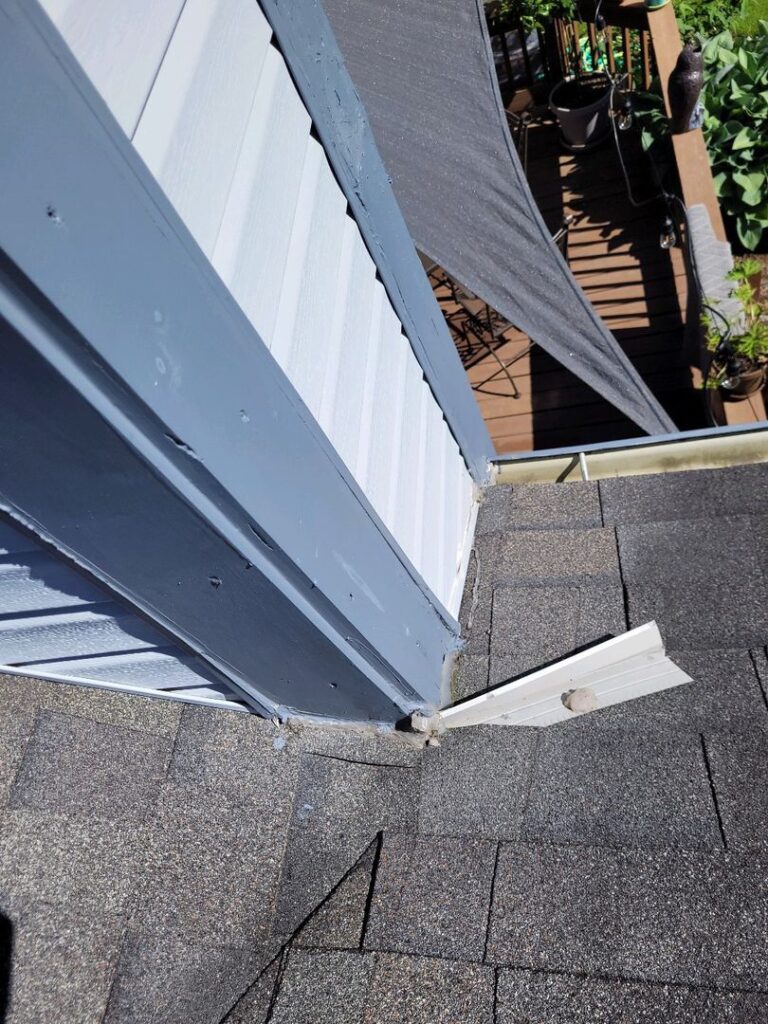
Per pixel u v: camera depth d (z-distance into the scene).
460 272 3.53
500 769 1.62
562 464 2.51
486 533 2.22
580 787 1.56
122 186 0.80
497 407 4.84
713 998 1.25
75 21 0.85
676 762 1.56
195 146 1.07
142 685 1.78
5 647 1.70
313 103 1.41
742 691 1.64
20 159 0.69
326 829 1.61
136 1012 1.43
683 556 1.94
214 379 0.96
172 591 1.26
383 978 1.37
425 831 1.57
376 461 1.71
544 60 6.30
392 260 1.79
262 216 1.25
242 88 1.20
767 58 5.89
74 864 1.61
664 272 5.05
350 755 1.70
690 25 7.16
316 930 1.46
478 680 1.85
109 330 0.80
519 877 1.46
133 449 0.92
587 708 1.64
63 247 0.74
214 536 1.09
